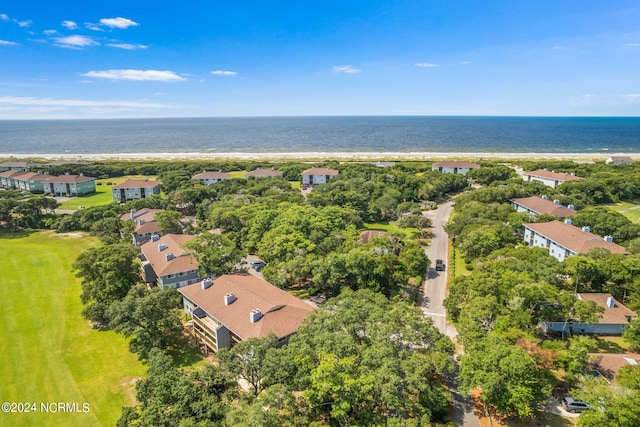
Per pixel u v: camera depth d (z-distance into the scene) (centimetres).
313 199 11194
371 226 10969
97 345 5753
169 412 3600
